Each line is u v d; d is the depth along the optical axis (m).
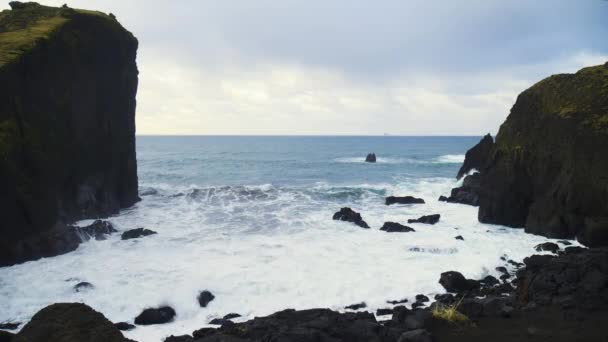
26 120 20.05
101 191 27.34
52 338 6.96
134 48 31.72
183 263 16.98
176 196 33.91
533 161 24.12
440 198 33.50
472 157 42.59
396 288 14.66
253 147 132.88
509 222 24.70
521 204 24.50
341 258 17.78
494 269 16.61
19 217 18.36
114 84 28.97
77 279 15.38
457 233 22.77
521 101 27.17
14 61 19.50
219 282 15.00
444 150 113.69
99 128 27.33
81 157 25.05
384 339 9.69
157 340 11.38
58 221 20.92
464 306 11.52
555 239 21.22
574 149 21.22
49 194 20.91
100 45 27.14
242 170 58.66
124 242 20.44
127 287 14.58
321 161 73.19
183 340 10.48
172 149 119.19
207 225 24.06
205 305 13.73
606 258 13.27
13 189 18.25
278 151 108.19
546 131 23.70
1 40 21.09
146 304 13.46
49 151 21.52
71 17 25.23
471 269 16.41
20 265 17.12
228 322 12.12
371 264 17.02
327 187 40.44
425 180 47.03
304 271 16.14
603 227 18.78
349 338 9.66
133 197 31.27
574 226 20.69
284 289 14.62
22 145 19.42
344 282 15.11
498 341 9.46
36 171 20.02
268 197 32.94
